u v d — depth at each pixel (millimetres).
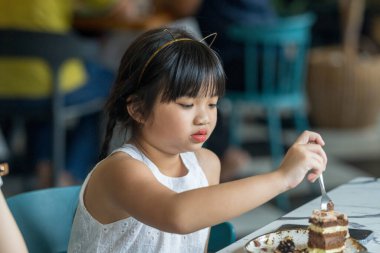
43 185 3559
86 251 1479
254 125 5656
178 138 1367
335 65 5398
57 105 3139
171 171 1542
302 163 1266
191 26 4238
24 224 1582
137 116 1419
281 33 3844
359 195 1662
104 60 4449
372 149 5008
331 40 6219
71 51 3072
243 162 4195
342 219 1265
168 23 4047
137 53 1408
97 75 3562
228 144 4176
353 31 5336
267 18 4168
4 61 3246
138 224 1443
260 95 3943
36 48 3010
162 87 1345
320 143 1361
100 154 1544
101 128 3613
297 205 3830
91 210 1462
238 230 3467
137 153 1453
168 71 1337
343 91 5410
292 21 4129
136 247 1461
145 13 4102
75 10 3906
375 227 1421
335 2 6246
